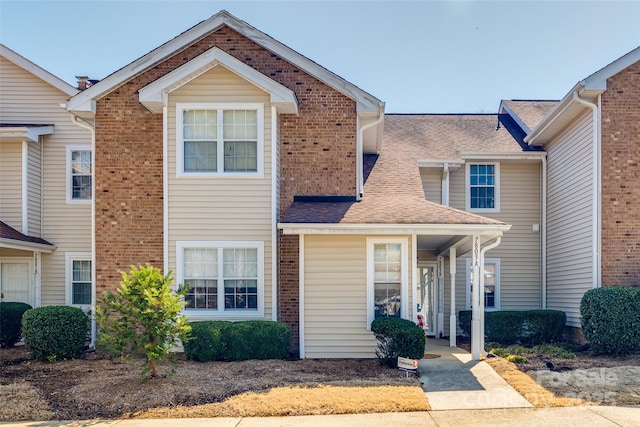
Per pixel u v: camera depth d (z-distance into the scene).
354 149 13.66
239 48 13.84
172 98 12.86
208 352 11.38
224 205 12.75
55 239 16.52
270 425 7.48
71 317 12.12
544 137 17.11
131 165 13.38
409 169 16.23
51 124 16.70
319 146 13.66
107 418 7.89
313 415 7.92
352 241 12.27
